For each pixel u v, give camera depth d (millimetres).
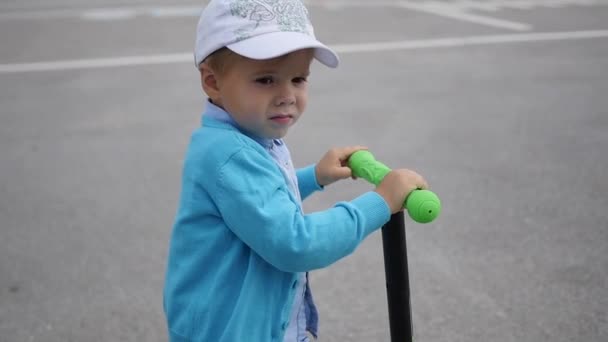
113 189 4227
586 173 4258
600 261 3186
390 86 6480
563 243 3373
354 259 3332
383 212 1496
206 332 1545
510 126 5250
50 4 11922
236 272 1536
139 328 2816
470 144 4859
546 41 8320
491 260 3242
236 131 1537
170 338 1645
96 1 12219
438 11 10617
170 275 1634
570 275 3076
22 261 3359
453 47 8086
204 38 1552
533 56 7602
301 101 1584
